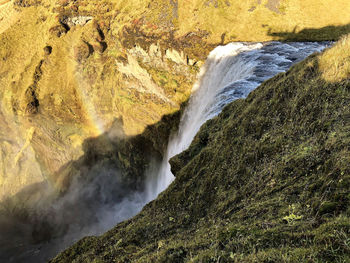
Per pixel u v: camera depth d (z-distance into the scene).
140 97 41.31
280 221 5.03
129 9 44.78
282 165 7.26
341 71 8.40
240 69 26.30
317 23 30.86
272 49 27.09
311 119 8.09
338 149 5.96
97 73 49.47
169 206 11.57
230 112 14.23
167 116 37.94
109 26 49.38
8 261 44.28
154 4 40.75
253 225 5.32
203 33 34.12
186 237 7.82
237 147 10.34
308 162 6.52
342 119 7.07
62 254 11.81
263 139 9.23
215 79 31.45
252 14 34.50
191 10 36.81
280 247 4.03
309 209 4.85
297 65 10.97
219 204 8.70
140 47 39.28
